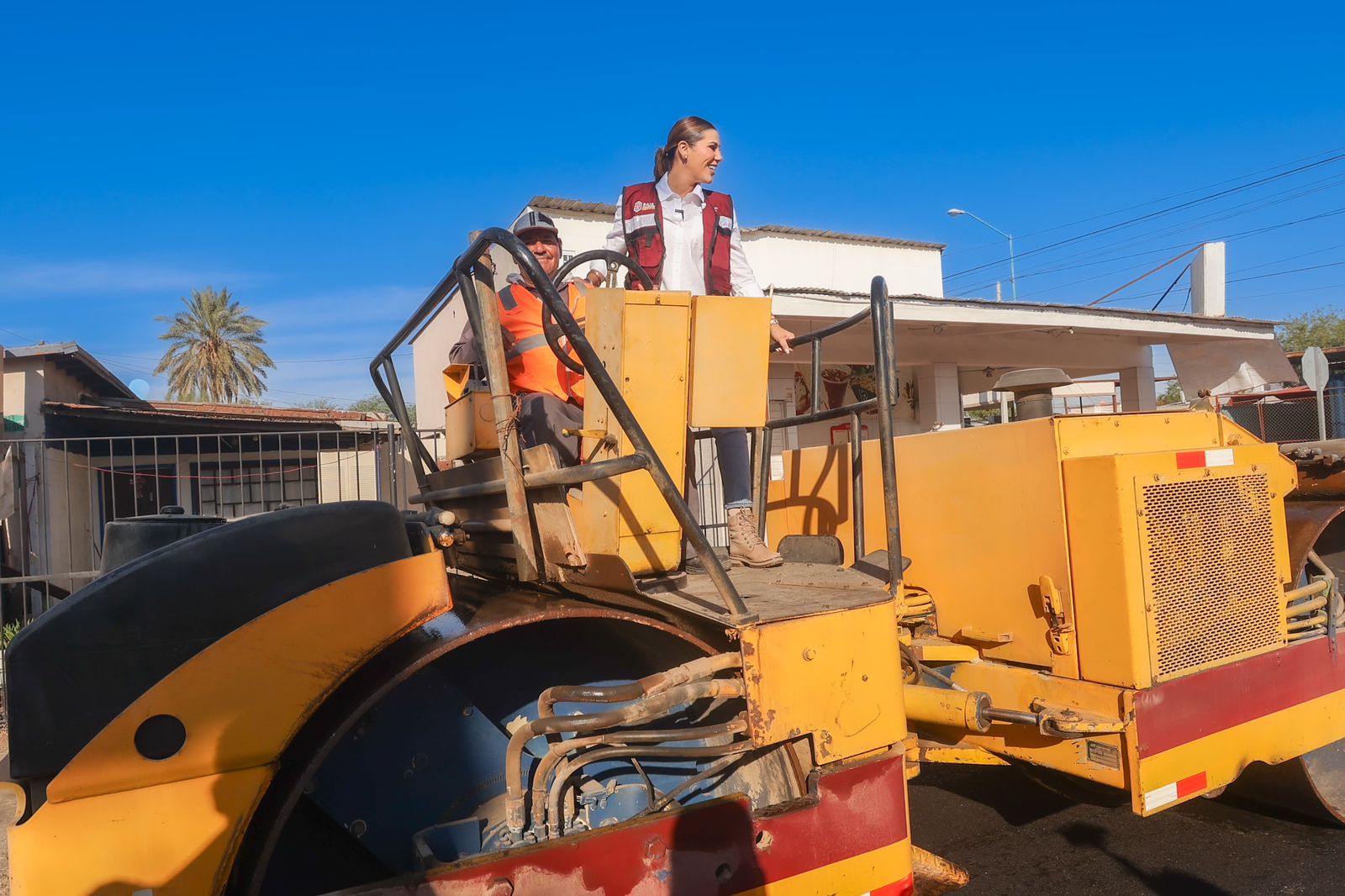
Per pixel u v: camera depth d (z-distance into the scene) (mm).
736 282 3932
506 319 2945
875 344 2951
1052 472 3135
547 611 2066
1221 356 17234
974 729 2945
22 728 1677
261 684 1793
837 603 2328
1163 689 2967
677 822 2031
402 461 11422
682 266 3758
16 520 10164
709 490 7836
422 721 2229
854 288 15383
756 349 2486
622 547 2305
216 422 12633
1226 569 3172
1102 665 3002
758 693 2098
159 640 1761
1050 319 13266
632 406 2301
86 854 1647
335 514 1931
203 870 1712
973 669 3430
